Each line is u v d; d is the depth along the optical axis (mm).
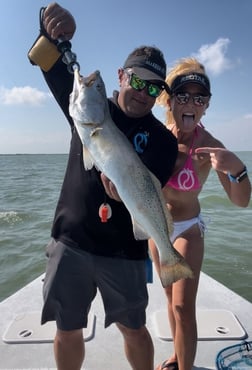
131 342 2625
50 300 2521
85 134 2291
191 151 3080
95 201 2500
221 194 16203
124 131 2611
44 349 3328
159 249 2375
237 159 2488
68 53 2449
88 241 2514
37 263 7734
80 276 2541
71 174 2631
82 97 2279
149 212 2328
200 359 3186
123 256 2525
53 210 13727
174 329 3098
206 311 3930
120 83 2713
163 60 2656
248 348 2895
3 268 7547
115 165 2262
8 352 3291
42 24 2584
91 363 3174
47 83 2691
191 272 2348
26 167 57281
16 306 4066
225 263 7172
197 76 2965
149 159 2561
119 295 2549
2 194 19047
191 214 3096
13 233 10305
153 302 4156
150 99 2594
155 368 3094
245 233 9445
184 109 3025
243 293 5945
